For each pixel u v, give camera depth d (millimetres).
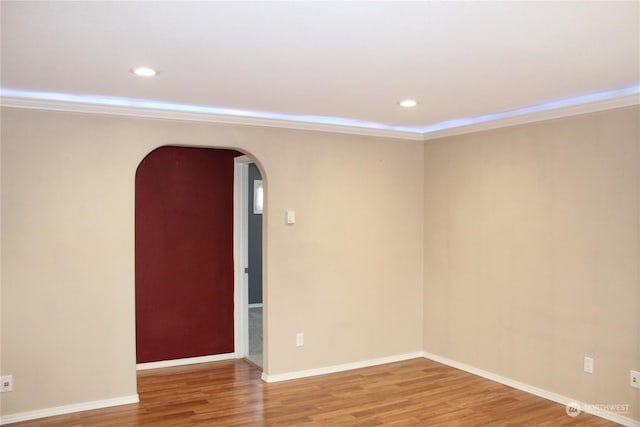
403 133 5180
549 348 4145
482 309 4730
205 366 5141
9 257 3639
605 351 3758
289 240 4656
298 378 4703
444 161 5141
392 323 5230
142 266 5027
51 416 3758
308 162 4738
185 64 2877
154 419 3732
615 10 2086
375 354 5137
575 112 3875
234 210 5477
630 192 3598
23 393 3689
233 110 4266
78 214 3846
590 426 3629
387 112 4332
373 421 3730
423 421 3730
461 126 4832
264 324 4633
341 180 4914
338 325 4922
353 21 2211
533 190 4258
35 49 2602
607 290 3742
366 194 5059
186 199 5234
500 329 4555
